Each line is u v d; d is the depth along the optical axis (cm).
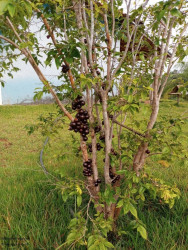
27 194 336
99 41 262
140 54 221
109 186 212
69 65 213
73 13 220
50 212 296
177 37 246
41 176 404
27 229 261
